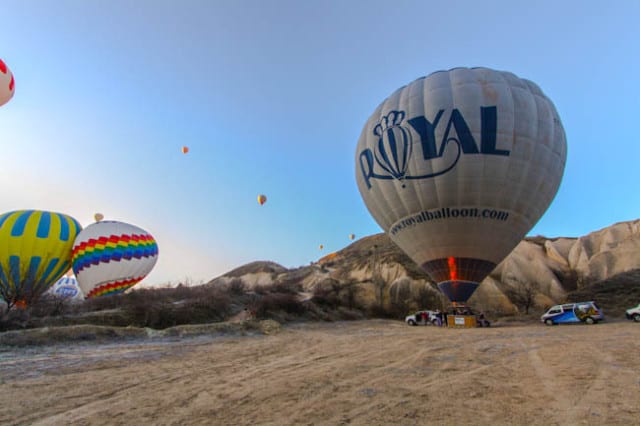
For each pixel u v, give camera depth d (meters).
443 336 17.89
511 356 11.21
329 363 10.69
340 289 47.25
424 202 22.67
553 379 8.01
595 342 13.88
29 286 27.58
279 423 5.61
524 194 22.23
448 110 22.14
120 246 32.97
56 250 31.05
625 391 6.96
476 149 21.48
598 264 50.09
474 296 47.09
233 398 7.05
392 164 23.34
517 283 49.62
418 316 30.75
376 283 50.25
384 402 6.56
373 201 25.30
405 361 10.69
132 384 8.30
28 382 8.55
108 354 12.80
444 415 5.78
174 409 6.41
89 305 28.09
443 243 23.03
